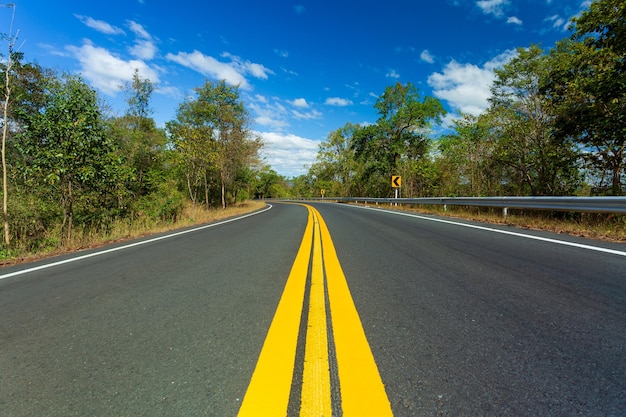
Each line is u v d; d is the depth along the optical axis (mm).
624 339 2117
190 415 1475
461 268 4039
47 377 1836
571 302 2801
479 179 19484
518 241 5875
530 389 1611
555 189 14594
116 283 3797
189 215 15273
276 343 2137
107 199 11672
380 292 3150
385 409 1475
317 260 4656
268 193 95188
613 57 9656
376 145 31672
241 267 4371
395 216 12734
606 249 4910
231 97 22109
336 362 1878
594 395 1558
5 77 8984
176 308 2867
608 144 11297
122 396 1636
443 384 1660
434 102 28469
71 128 8070
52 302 3182
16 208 9164
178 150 16797
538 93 14008
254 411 1484
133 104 22812
